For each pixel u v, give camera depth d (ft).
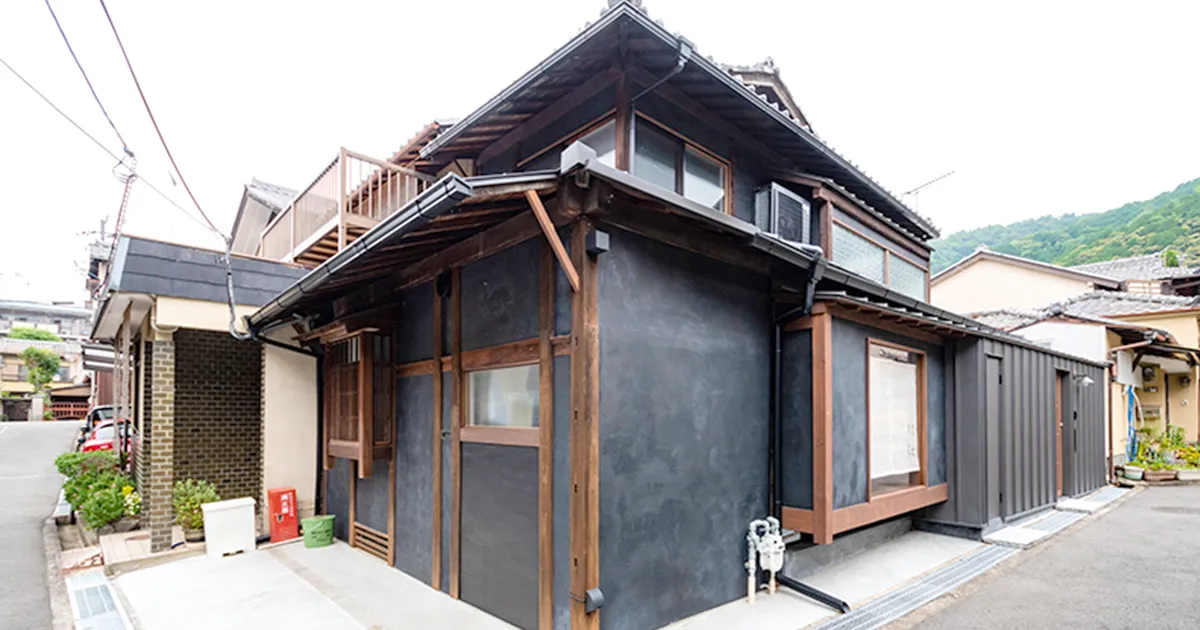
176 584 15.96
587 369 11.23
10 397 86.63
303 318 21.71
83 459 28.48
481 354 14.23
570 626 11.16
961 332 20.31
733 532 14.28
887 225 26.55
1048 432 26.17
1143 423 44.29
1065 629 12.59
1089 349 35.99
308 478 22.85
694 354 13.66
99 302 21.76
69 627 13.37
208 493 20.93
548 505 11.90
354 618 13.47
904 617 13.25
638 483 12.07
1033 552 18.61
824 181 21.44
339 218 21.62
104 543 20.40
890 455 18.33
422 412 16.63
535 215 12.04
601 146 16.11
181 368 22.74
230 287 20.03
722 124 18.66
